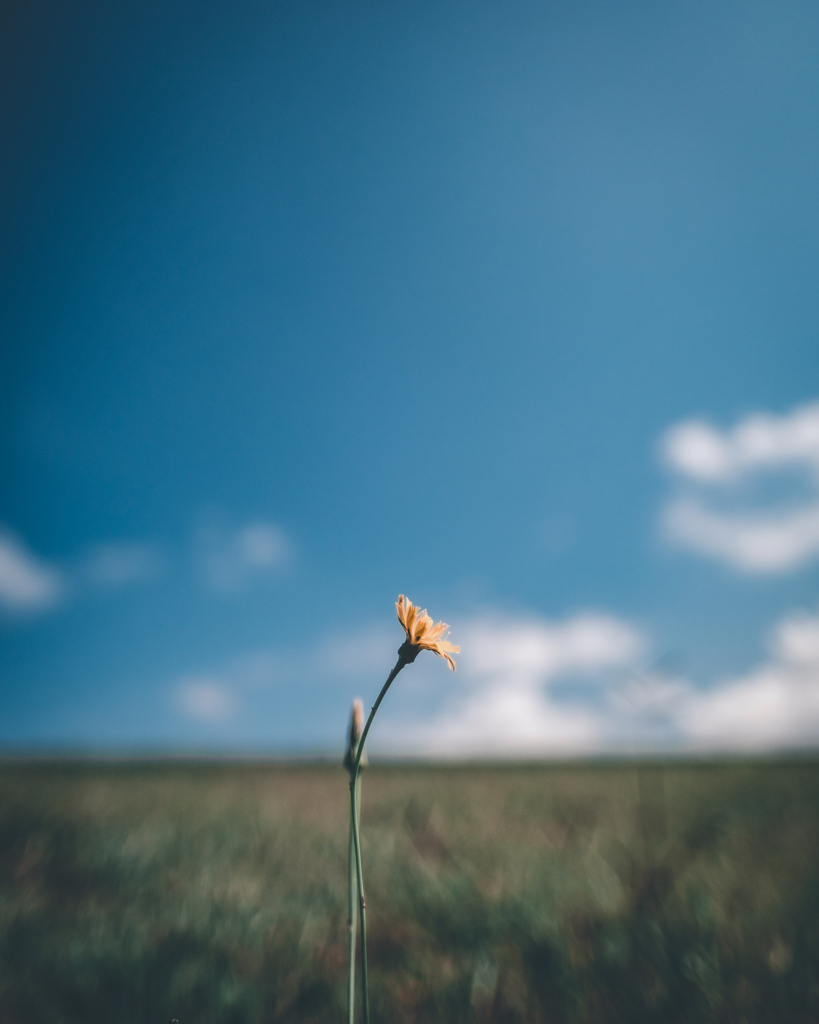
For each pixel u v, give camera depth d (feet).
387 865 16.58
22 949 10.79
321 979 9.54
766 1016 8.53
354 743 5.23
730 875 15.75
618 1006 8.83
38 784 38.47
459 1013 8.64
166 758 56.49
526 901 12.90
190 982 9.45
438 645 5.08
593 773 48.52
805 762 53.98
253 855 18.60
